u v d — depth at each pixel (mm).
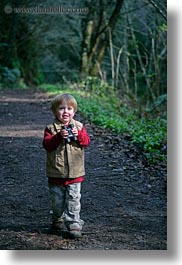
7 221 6801
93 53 28906
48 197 7898
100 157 10469
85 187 8398
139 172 9312
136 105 19828
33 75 38906
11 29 34688
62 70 39719
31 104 20062
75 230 6113
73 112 6168
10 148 11320
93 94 22375
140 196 7957
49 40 38500
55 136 6047
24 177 9031
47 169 6191
